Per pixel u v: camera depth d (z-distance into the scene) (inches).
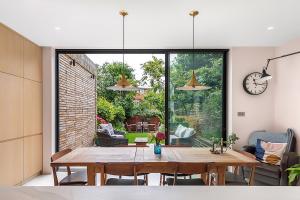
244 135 194.1
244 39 172.6
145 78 208.2
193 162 102.9
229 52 198.8
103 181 104.6
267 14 126.8
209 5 116.0
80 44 185.5
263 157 160.1
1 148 138.3
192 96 203.9
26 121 166.9
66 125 217.0
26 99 167.5
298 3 113.3
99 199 41.8
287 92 179.0
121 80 134.0
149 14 127.0
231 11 123.0
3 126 140.3
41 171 189.3
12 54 150.6
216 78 205.5
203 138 203.3
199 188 48.3
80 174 122.9
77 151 128.6
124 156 115.8
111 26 145.3
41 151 189.6
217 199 42.1
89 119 251.0
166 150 134.3
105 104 233.0
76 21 136.3
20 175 158.4
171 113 203.5
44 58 192.2
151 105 209.9
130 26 145.1
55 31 153.8
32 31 153.6
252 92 193.2
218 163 103.8
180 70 203.8
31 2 111.0
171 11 123.1
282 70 185.2
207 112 204.1
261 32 156.5
